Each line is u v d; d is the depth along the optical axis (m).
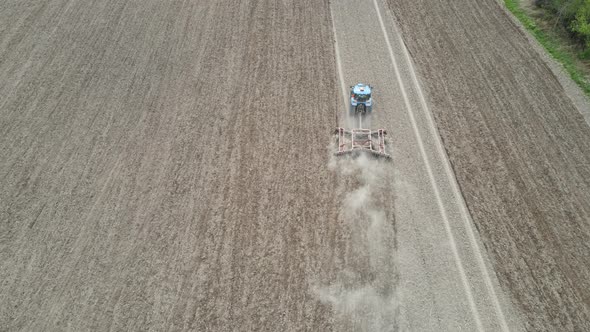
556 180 18.33
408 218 17.27
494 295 15.15
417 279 15.55
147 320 14.65
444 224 17.08
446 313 14.73
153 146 19.97
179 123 20.94
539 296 15.08
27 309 14.91
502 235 16.67
